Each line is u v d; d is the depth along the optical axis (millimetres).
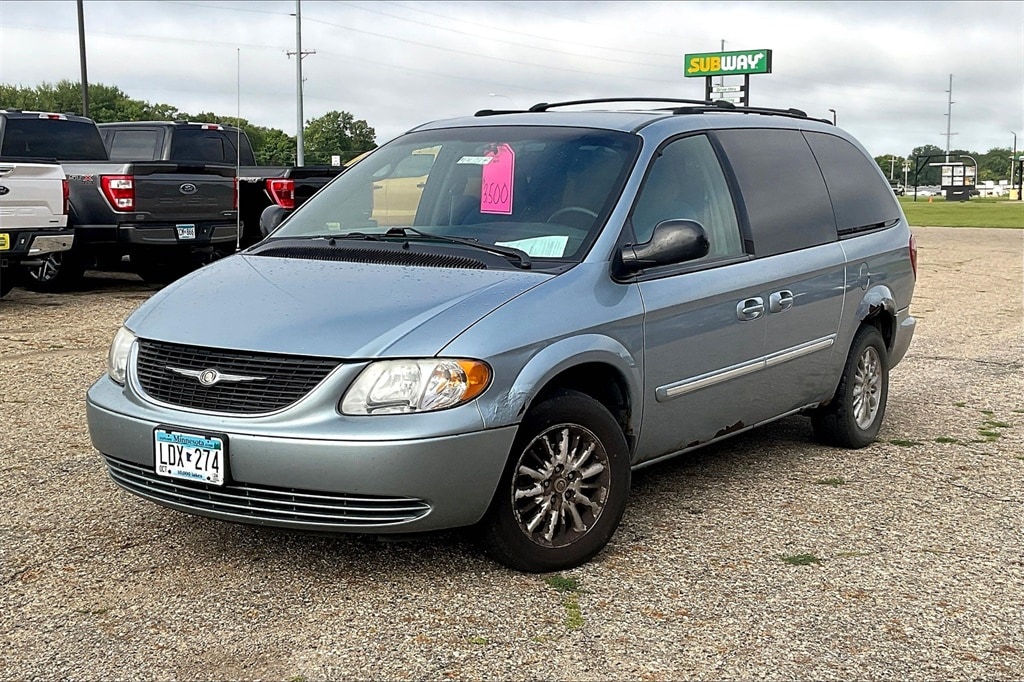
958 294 14430
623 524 4902
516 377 4016
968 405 7555
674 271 4812
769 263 5355
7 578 4234
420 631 3766
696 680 3436
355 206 5266
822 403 6090
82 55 37969
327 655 3590
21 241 11297
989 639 3768
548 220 4684
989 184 116750
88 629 3793
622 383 4531
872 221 6402
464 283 4270
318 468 3809
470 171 5039
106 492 5301
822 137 6281
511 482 4098
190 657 3580
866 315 6160
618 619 3873
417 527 3920
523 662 3543
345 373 3861
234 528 4773
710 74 60375
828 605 4027
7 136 12805
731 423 5270
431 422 3826
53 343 9359
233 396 3977
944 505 5266
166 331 4223
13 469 5684
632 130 5027
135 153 16031
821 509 5168
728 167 5348
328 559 4418
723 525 4906
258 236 14172
